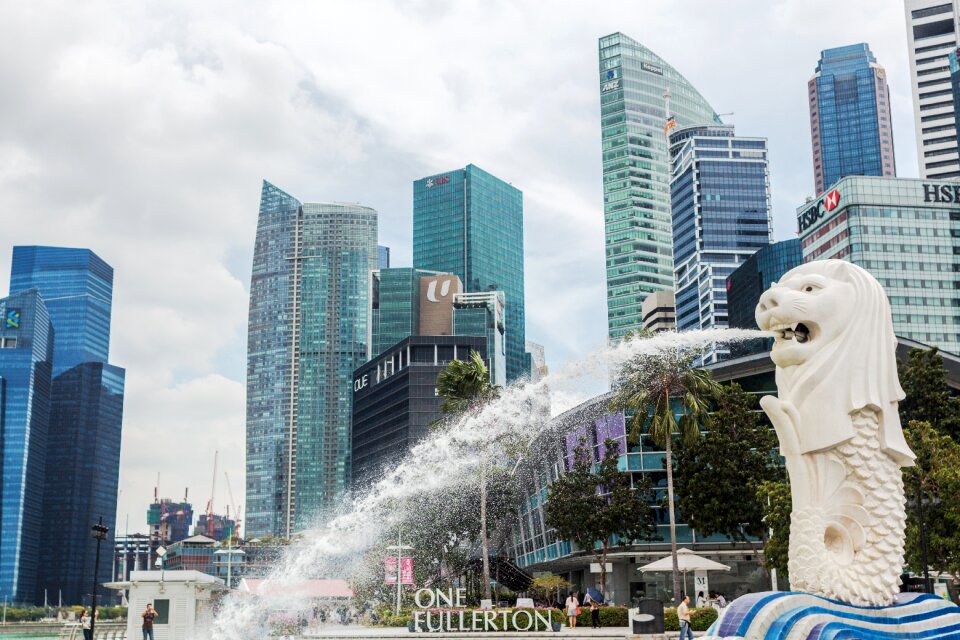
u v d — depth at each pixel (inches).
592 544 2691.9
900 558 832.9
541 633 1867.6
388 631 2294.5
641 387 2278.5
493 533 4279.0
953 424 2235.5
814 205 7381.9
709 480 2421.3
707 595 2449.6
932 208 6943.9
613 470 2704.2
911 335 6732.3
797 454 849.5
